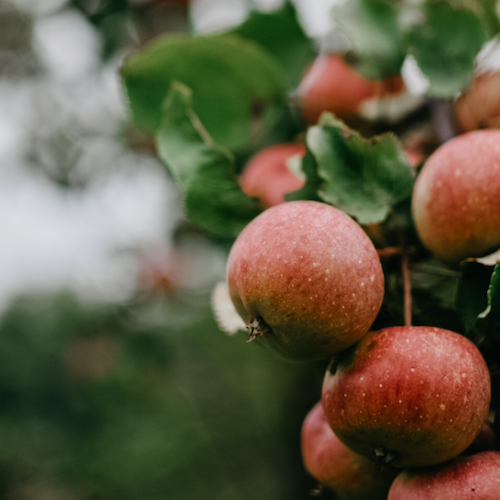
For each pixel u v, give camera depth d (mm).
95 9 1085
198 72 588
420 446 426
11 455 2217
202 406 2525
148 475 2287
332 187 466
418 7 548
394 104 595
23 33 1271
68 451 2324
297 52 648
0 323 2389
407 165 469
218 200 500
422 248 483
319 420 487
